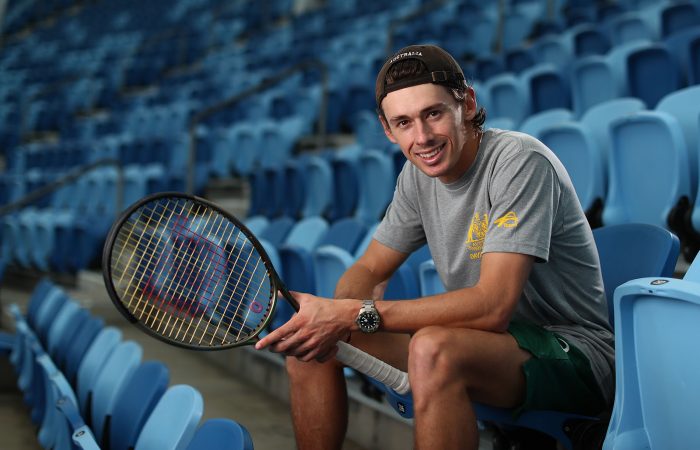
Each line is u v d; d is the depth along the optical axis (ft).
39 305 14.94
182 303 5.86
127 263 6.10
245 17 47.65
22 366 12.77
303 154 21.02
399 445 8.14
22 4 60.23
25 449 10.39
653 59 14.10
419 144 5.67
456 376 5.23
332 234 11.80
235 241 5.93
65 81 37.09
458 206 6.08
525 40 26.30
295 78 30.60
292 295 5.67
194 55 44.32
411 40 28.99
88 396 8.80
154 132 31.86
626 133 10.12
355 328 5.55
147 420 6.78
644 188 9.98
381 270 6.75
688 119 10.20
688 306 4.34
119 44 50.24
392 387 5.84
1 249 23.81
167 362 13.78
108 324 17.25
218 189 23.39
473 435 5.22
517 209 5.58
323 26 39.78
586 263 6.05
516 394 5.58
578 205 5.99
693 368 4.37
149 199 5.53
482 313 5.43
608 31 19.52
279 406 10.94
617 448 4.71
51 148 31.73
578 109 15.52
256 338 5.63
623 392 4.75
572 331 5.97
